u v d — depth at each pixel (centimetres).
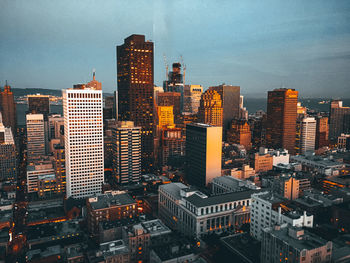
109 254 18662
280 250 14700
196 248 18750
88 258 18612
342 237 18112
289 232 15150
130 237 19075
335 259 14538
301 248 13750
